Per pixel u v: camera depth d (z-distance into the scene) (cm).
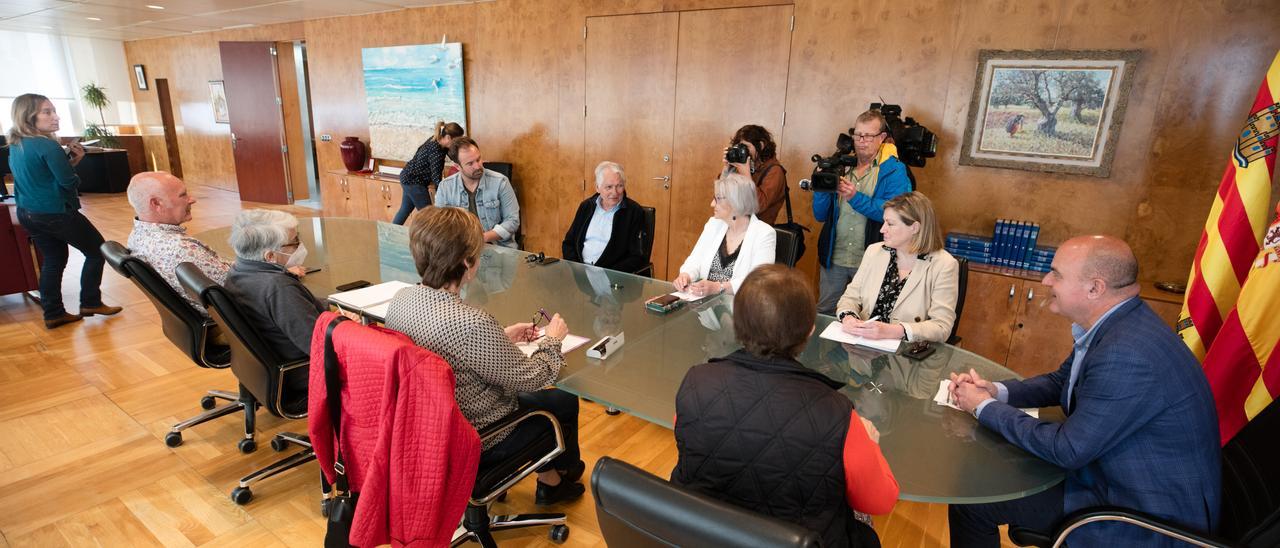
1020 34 319
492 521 197
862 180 304
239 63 752
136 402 285
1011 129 328
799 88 384
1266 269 194
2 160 694
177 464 239
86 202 787
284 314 192
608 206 323
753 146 327
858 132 296
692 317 221
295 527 207
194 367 322
